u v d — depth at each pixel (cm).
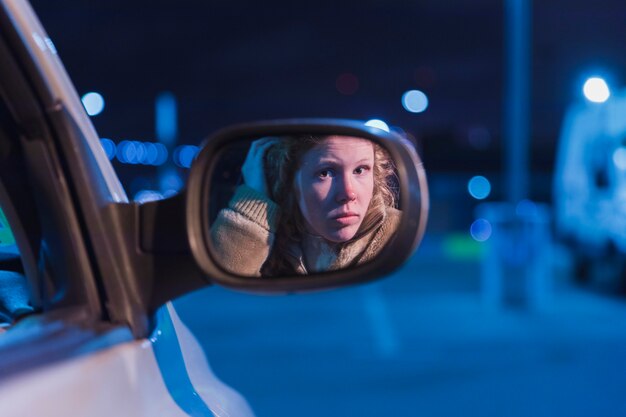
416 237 156
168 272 159
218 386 221
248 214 158
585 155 1487
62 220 150
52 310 152
